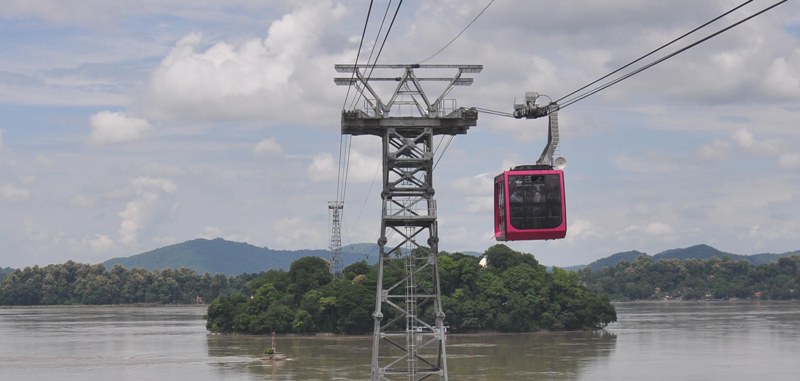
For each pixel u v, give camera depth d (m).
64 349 198.75
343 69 92.00
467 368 153.00
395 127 92.81
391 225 94.81
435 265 94.12
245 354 183.88
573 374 144.62
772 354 174.25
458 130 94.25
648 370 149.38
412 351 93.88
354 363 164.38
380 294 94.00
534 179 71.88
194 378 143.88
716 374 143.75
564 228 71.94
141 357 178.50
